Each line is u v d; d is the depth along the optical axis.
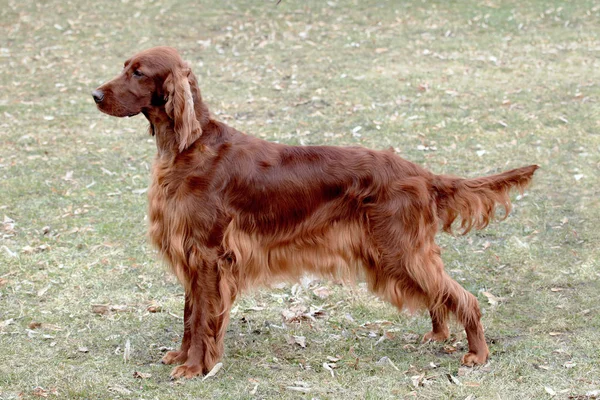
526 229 6.80
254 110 10.28
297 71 11.99
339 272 4.77
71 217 7.14
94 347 4.94
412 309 4.75
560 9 14.92
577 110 9.78
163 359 4.73
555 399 4.22
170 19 15.36
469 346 4.72
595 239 6.54
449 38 13.57
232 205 4.53
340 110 10.11
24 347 4.88
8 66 12.59
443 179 4.73
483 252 6.41
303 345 4.96
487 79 11.24
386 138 9.09
